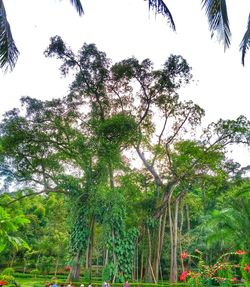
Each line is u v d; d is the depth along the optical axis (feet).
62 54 85.71
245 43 26.58
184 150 83.35
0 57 22.81
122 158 87.71
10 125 82.64
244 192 53.06
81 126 88.94
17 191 100.07
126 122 77.36
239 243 53.11
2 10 22.21
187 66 84.43
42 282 83.71
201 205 122.72
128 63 85.51
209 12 24.91
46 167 90.43
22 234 108.99
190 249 93.25
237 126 83.35
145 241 85.56
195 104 87.97
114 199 77.10
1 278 52.75
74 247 79.97
